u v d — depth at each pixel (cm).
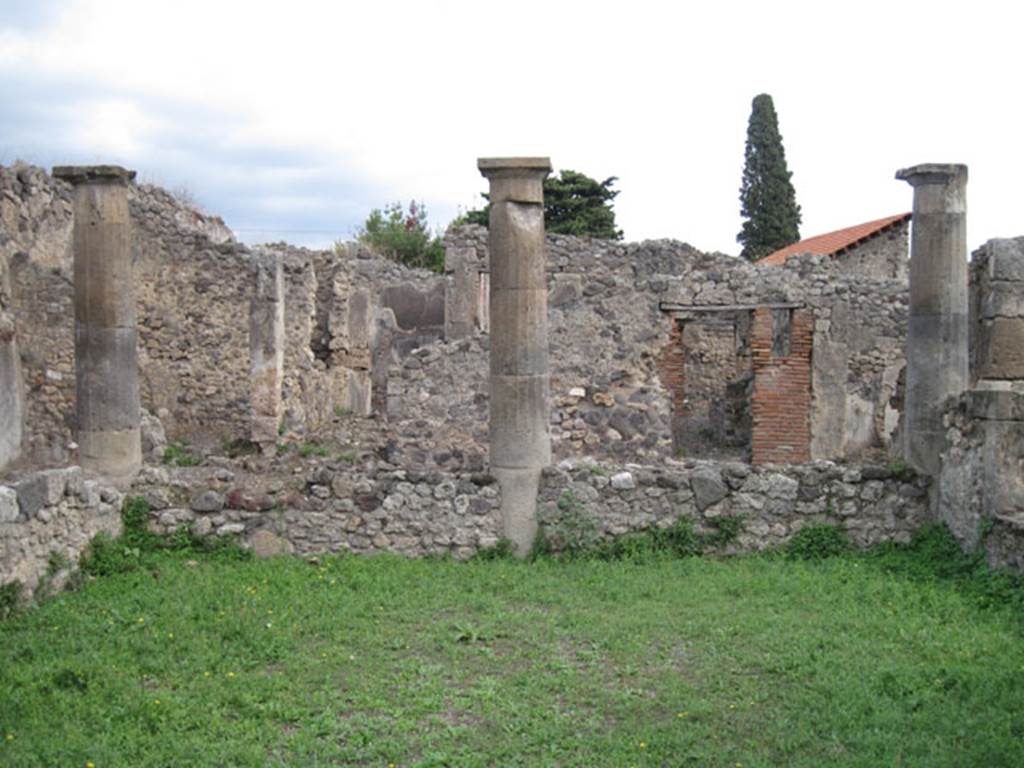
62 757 514
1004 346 963
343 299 2194
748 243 4003
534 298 1016
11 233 1400
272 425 1658
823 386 1723
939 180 1073
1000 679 629
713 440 2133
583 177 3788
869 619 772
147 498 996
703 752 537
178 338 1678
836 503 997
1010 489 891
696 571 927
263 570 921
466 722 585
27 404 1440
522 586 876
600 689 633
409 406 1548
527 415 1004
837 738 555
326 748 539
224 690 614
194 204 2125
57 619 752
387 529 1000
